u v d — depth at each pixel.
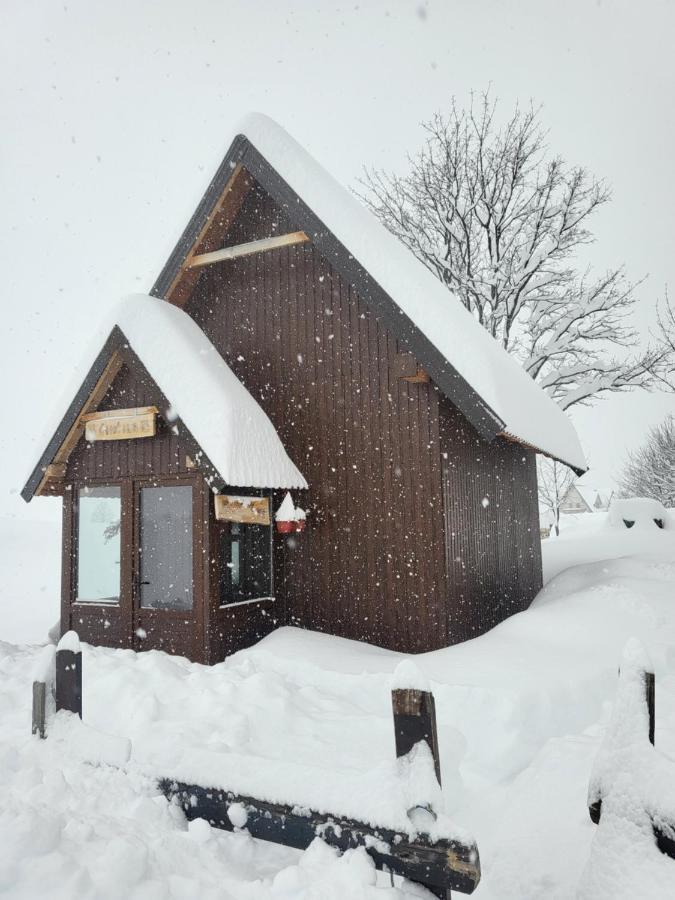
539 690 6.35
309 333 10.24
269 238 10.26
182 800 3.56
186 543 9.20
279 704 5.91
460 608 9.15
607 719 6.29
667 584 10.44
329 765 4.76
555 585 12.32
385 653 8.51
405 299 8.73
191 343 9.70
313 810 3.12
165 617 9.09
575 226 20.95
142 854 2.85
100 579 9.92
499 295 20.73
